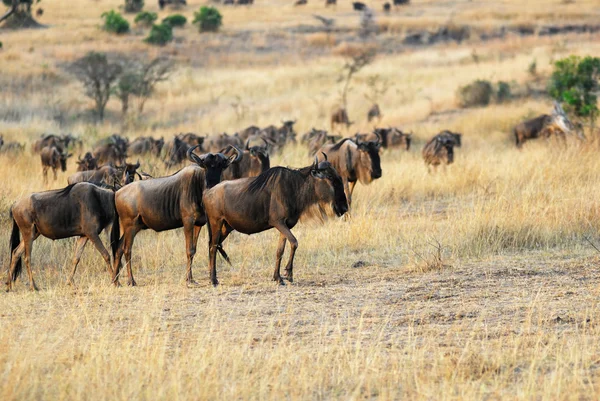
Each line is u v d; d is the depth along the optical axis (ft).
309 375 75.41
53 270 140.67
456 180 211.41
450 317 96.02
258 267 135.74
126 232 126.00
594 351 80.53
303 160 241.35
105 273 136.87
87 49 620.08
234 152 166.50
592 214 148.25
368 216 162.09
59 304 109.50
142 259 142.31
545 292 106.93
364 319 96.53
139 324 96.22
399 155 296.51
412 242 142.00
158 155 263.90
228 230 125.70
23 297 116.37
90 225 124.88
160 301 107.34
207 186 122.42
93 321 98.22
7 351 81.30
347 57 623.36
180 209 124.67
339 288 115.14
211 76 559.79
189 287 121.08
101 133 386.73
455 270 123.95
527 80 461.37
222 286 120.37
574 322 91.76
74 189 125.18
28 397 69.97
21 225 125.08
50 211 123.85
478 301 103.55
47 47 625.82
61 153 244.83
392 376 75.10
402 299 106.22
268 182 119.65
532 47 604.08
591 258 126.52
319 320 97.04
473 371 75.77
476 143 334.65
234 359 77.71
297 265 134.41
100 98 456.86
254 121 428.56
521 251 136.67
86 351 83.20
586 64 340.80
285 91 508.12
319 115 441.27
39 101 472.44
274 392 70.38
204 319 98.53
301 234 152.76
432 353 82.12
